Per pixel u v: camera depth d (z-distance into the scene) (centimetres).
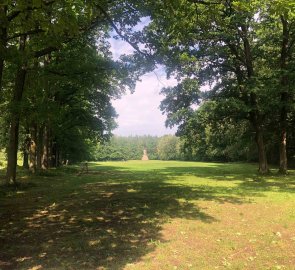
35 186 2041
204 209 1233
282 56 2892
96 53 2223
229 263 703
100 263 704
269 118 3247
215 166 4862
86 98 3344
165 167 4700
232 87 3020
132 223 1041
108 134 4075
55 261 719
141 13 1466
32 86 1998
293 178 2553
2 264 706
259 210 1214
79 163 6594
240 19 2564
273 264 701
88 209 1270
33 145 2922
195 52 2873
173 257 739
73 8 857
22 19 921
